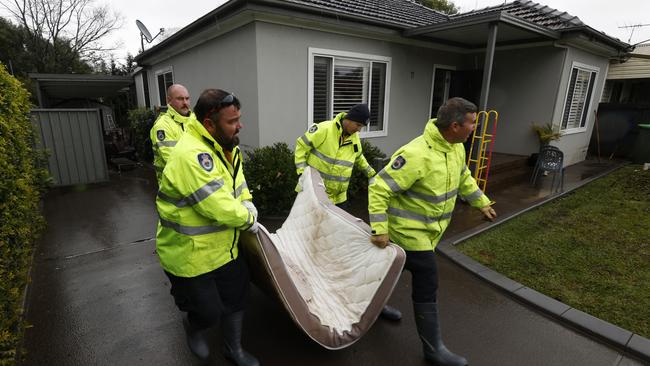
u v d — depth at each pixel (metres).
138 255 3.86
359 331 2.28
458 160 2.20
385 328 2.68
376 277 2.24
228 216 1.73
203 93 1.78
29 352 2.37
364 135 7.02
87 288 3.18
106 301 2.98
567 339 2.60
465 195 2.49
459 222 4.93
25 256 3.10
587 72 8.82
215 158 1.85
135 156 9.50
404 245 2.24
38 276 3.39
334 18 5.80
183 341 2.51
